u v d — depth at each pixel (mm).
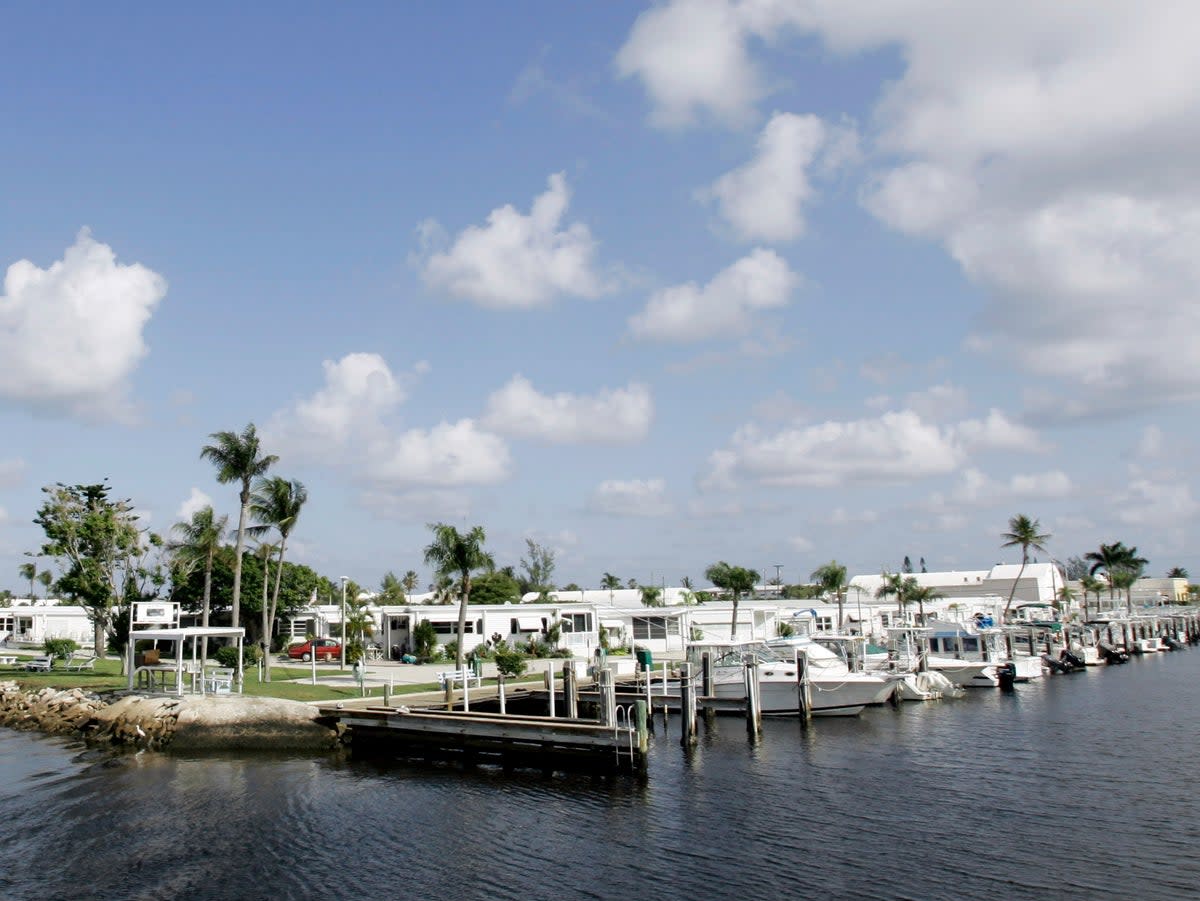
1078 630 88500
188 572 57781
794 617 81562
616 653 71375
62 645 57906
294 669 58219
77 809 27297
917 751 36094
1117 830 24812
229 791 29438
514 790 29406
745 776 31469
